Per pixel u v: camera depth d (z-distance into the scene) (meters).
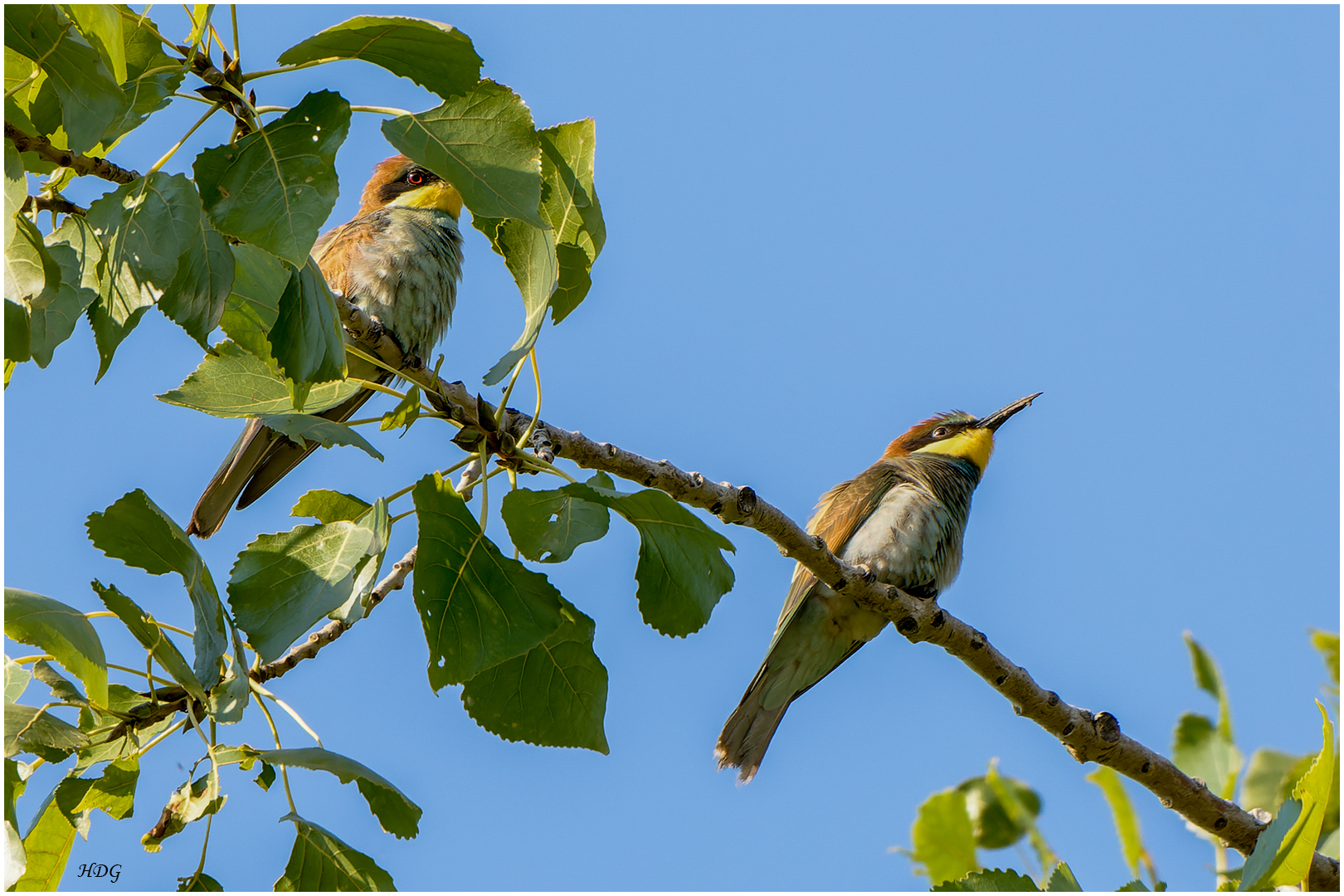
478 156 5.10
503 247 6.21
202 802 5.60
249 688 5.43
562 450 7.46
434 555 4.92
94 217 4.76
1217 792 8.62
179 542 5.36
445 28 5.02
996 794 7.99
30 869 5.71
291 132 4.74
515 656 5.29
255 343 5.49
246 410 6.48
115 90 4.57
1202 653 8.96
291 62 5.16
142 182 4.75
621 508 5.83
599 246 6.36
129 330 4.71
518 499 5.84
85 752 5.69
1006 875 6.04
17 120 4.94
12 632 5.11
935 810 8.00
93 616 5.66
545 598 5.09
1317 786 5.37
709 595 6.11
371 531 5.66
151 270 4.64
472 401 6.93
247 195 4.65
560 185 6.24
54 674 5.63
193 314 4.71
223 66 5.15
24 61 4.81
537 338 5.78
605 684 5.63
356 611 5.41
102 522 5.35
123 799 5.76
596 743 5.62
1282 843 5.37
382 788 5.46
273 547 5.63
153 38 4.93
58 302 4.74
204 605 5.33
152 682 5.72
